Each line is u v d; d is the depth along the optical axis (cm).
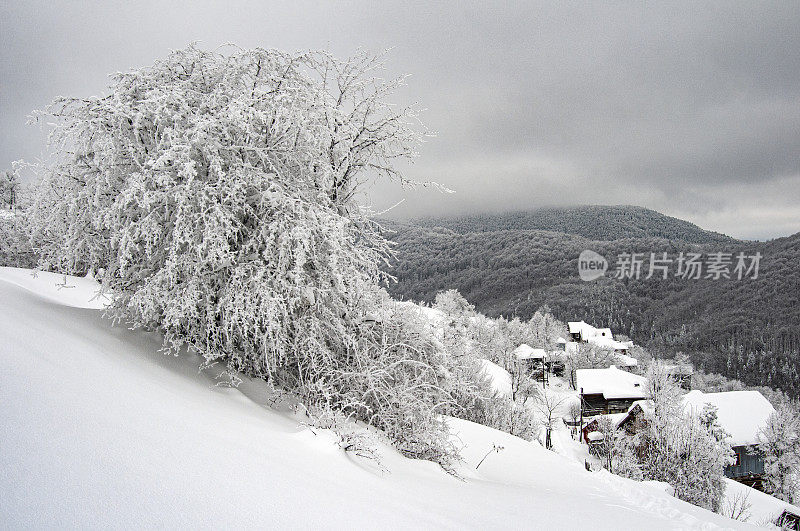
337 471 339
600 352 5284
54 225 494
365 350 573
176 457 247
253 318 487
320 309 535
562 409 4047
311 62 596
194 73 556
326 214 529
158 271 482
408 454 546
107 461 219
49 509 173
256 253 503
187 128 504
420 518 288
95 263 510
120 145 498
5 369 282
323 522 230
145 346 500
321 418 445
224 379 512
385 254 671
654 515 623
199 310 505
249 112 500
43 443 216
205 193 473
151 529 179
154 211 464
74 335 416
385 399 545
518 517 384
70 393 281
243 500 226
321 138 566
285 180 527
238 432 334
